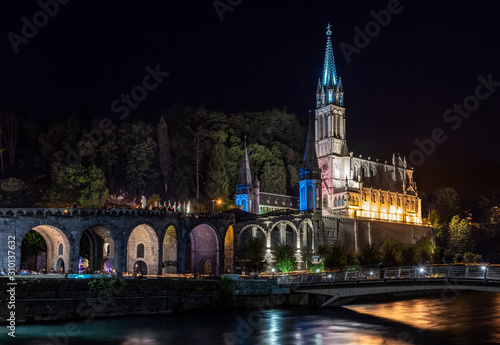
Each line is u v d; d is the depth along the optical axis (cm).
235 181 17088
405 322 6425
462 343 5097
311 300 7844
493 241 19650
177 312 6781
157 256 9519
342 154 19550
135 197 13950
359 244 15512
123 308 6419
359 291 7000
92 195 12106
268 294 7556
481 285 5356
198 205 14838
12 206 12381
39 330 5472
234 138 17938
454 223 19175
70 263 8556
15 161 15500
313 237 13750
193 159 16712
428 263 14488
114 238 9000
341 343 5091
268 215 12750
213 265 10825
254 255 10669
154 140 15850
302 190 14750
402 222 17550
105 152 13975
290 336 5434
